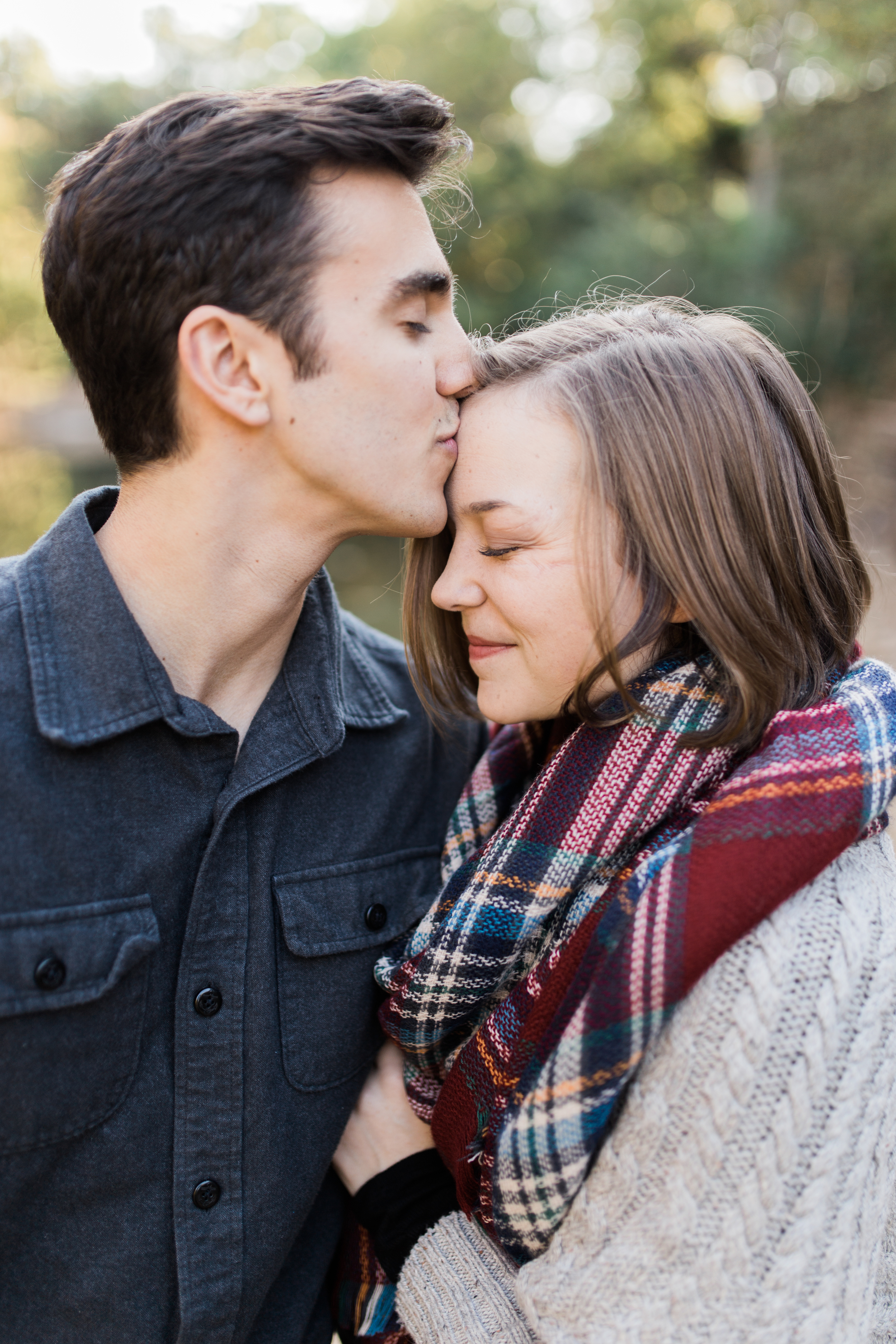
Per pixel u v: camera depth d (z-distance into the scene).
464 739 1.25
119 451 0.93
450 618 1.11
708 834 0.79
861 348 13.34
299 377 0.87
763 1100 0.76
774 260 14.12
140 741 0.91
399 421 0.91
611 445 0.90
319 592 1.07
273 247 0.85
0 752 0.84
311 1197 1.00
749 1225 0.76
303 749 1.00
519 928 0.94
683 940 0.77
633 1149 0.80
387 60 20.22
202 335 0.86
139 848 0.90
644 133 18.02
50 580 0.92
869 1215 0.80
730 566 0.91
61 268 0.90
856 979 0.78
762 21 15.66
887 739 0.84
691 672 0.95
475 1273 0.93
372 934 1.06
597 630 0.91
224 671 0.99
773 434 0.96
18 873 0.83
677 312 1.05
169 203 0.85
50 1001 0.83
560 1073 0.81
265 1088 0.96
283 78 25.62
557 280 15.63
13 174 20.14
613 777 0.94
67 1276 0.89
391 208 0.89
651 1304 0.78
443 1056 1.02
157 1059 0.91
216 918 0.94
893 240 13.07
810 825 0.77
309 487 0.92
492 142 18.88
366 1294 1.07
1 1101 0.83
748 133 16.19
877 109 13.42
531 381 0.95
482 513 0.95
